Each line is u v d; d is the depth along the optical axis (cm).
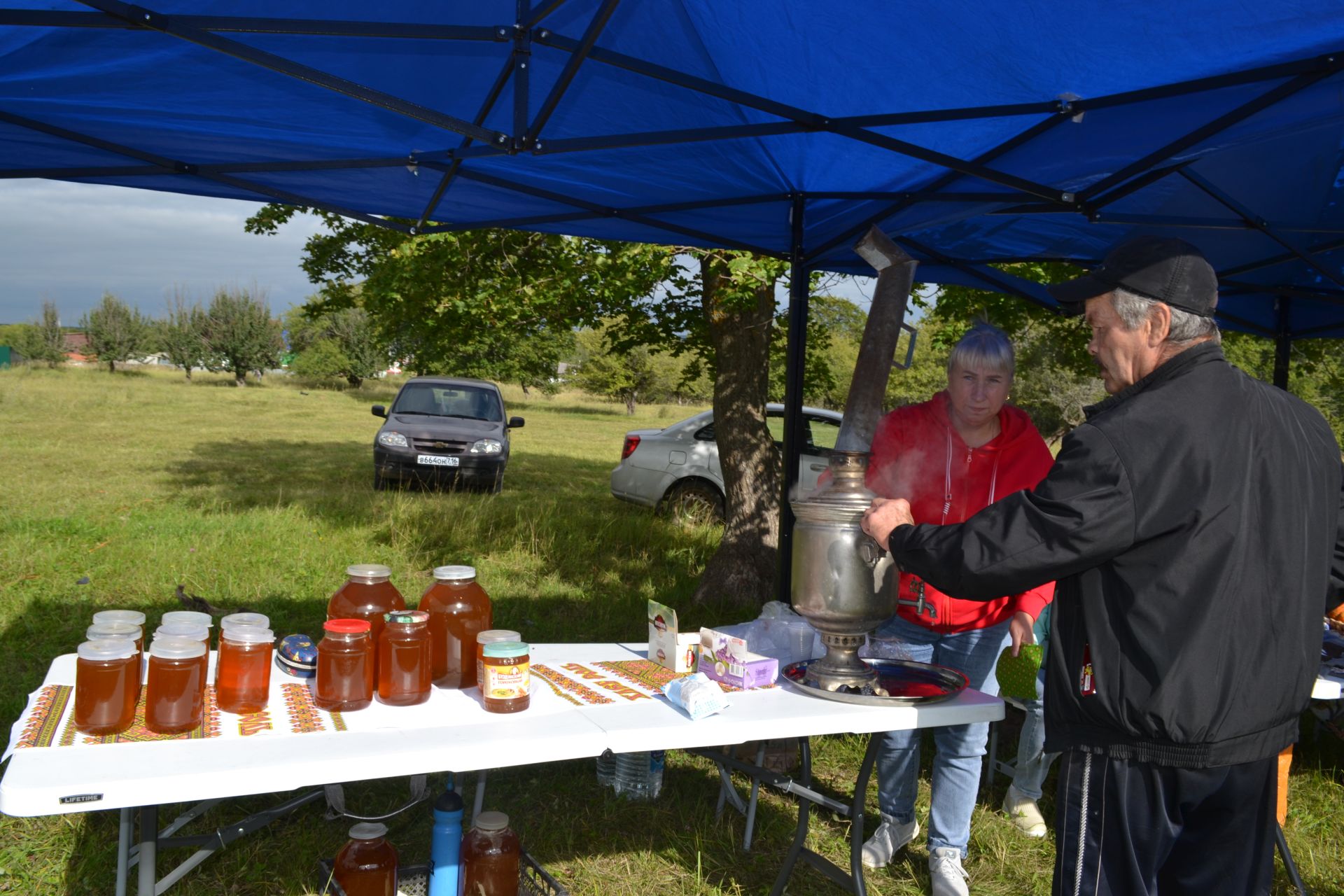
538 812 363
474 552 827
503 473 1232
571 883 314
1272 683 182
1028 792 374
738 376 703
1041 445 305
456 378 1345
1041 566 186
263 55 213
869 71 251
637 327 795
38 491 1059
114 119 302
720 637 274
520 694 235
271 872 309
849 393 277
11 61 250
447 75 265
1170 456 180
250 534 835
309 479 1292
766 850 345
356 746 205
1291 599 185
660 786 382
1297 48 215
